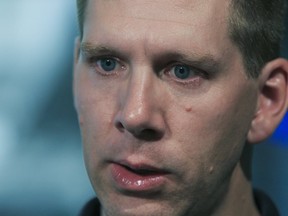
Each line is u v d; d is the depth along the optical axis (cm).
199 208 152
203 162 147
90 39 149
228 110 149
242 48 150
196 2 143
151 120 140
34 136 344
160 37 141
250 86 155
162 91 143
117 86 147
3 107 345
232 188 162
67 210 336
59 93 344
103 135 147
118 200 146
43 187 340
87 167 153
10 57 344
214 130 147
